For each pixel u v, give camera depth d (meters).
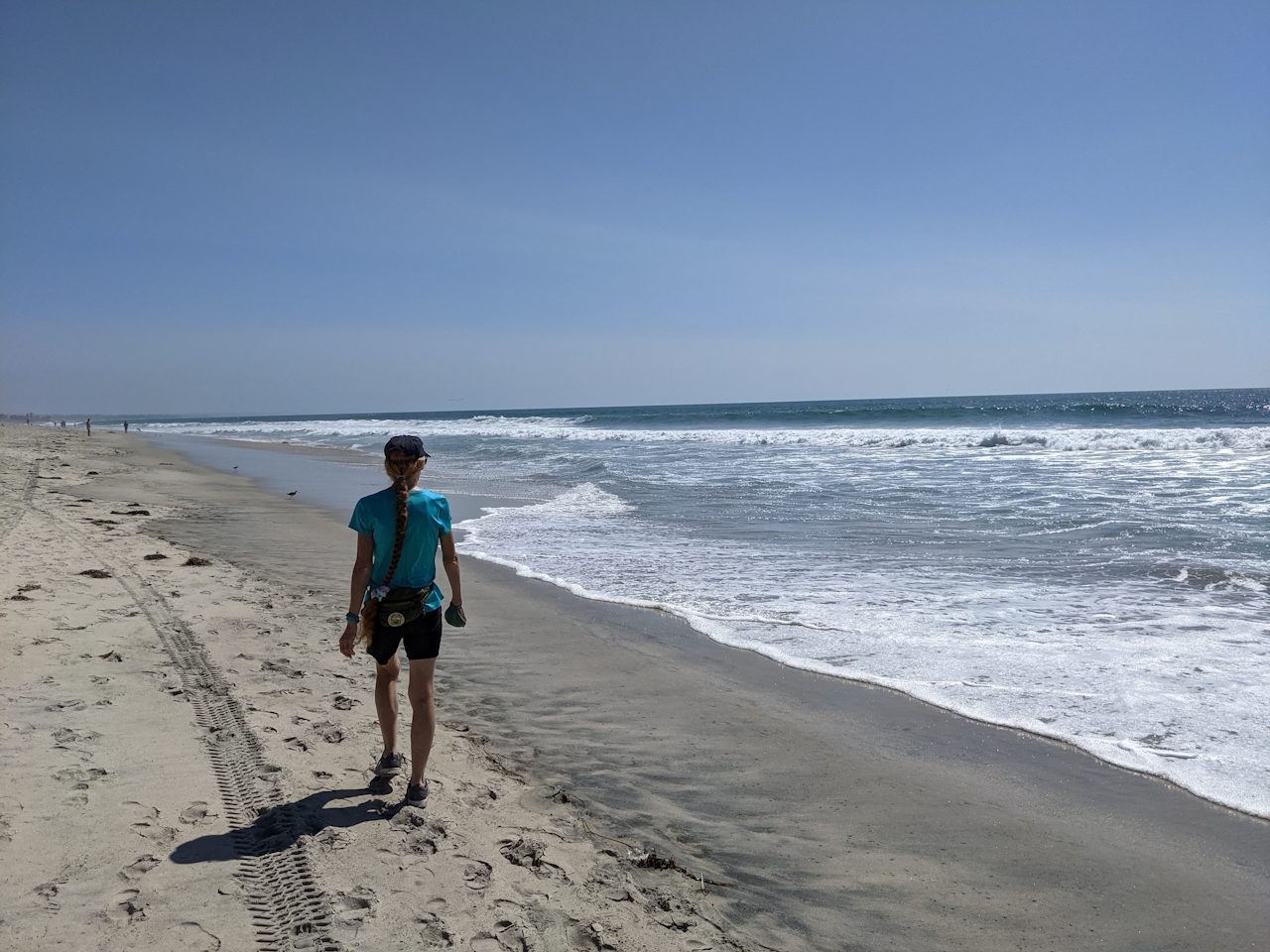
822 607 7.25
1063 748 4.37
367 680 5.12
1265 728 4.42
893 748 4.45
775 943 2.74
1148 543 9.47
